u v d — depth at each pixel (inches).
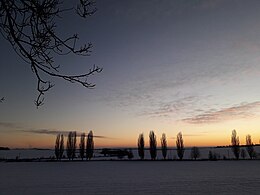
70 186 1294.3
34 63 103.3
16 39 98.7
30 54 102.0
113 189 1182.3
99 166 2913.4
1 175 1921.8
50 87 106.3
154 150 3983.8
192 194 1042.7
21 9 96.5
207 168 2418.8
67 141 4318.4
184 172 2032.5
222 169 2285.9
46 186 1302.9
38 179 1636.3
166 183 1385.3
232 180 1496.1
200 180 1512.1
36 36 101.3
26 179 1640.0
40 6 96.0
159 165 2987.2
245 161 3683.6
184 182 1424.7
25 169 2544.3
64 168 2635.3
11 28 96.5
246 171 2065.7
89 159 4357.8
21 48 100.0
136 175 1835.6
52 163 3725.4
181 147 4148.6
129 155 4790.8
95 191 1131.3
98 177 1722.4
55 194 1061.1
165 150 4104.3
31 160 4832.7
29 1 95.2
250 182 1403.8
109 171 2206.0
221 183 1369.3
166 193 1067.3
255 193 1059.9
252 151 4252.0
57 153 4276.6
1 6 93.7
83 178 1670.8
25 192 1120.8
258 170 2151.8
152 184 1347.2
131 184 1352.1
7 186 1310.3
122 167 2696.9
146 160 4382.4
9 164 3614.7
